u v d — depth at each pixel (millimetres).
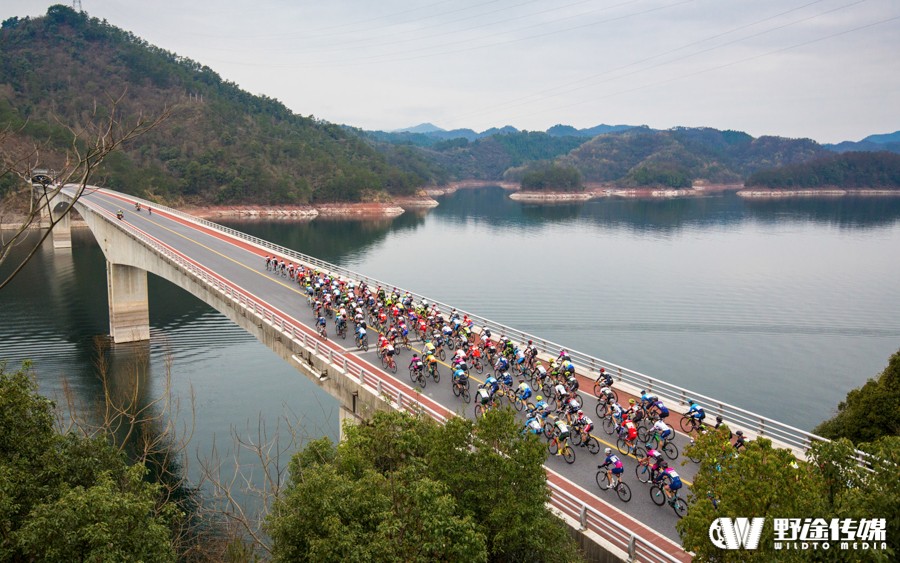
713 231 176875
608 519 21141
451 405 33312
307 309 52406
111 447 22578
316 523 17062
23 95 199000
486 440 19859
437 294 98000
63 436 21875
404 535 17141
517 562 18984
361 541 16609
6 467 18641
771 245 149625
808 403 60625
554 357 41562
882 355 73562
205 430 49406
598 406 33125
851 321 86062
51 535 15711
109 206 114875
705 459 17484
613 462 24531
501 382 32750
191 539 30094
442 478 19578
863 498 14328
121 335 73188
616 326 82875
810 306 93688
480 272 115375
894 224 192500
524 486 19031
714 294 99875
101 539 15500
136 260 72000
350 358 40625
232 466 42812
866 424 31562
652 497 24625
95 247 133750
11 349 70000
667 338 78875
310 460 21453
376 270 115688
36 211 16484
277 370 64250
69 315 83812
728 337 79375
